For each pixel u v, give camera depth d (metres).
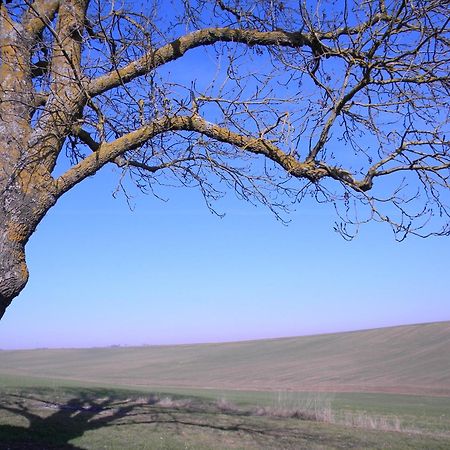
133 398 24.12
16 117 5.82
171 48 6.73
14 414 16.00
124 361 107.25
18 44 6.22
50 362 112.50
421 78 6.25
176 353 113.31
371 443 15.96
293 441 15.35
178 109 6.35
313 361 83.62
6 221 5.34
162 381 71.69
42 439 12.90
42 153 5.68
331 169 6.16
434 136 6.09
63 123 5.94
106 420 16.62
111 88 6.60
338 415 23.78
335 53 6.70
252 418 19.69
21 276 5.37
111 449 12.72
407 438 17.36
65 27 6.36
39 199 5.54
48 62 6.39
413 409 31.36
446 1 6.03
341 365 77.50
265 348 104.56
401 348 82.75
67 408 18.81
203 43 6.89
